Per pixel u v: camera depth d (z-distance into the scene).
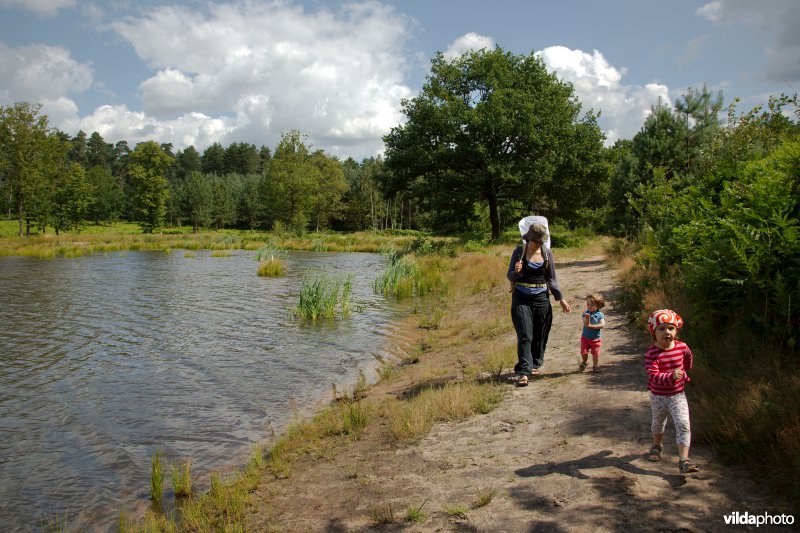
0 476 5.55
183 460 5.89
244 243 47.44
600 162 35.62
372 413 6.59
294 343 11.43
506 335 9.70
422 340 11.22
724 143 10.45
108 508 4.91
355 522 3.89
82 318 14.41
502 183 34.94
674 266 9.16
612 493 3.58
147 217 70.25
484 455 4.65
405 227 96.44
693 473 3.70
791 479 3.34
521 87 36.47
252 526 4.20
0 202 53.50
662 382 3.81
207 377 9.02
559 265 18.73
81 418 7.18
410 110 36.53
